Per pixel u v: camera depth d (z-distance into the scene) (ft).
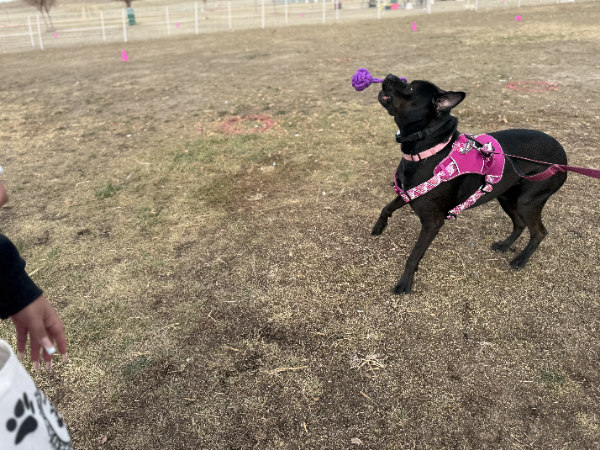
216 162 17.06
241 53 41.34
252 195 14.40
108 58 43.50
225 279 10.46
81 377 8.01
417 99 8.20
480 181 8.87
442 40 41.14
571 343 8.22
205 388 7.68
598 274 9.93
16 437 2.62
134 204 14.24
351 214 12.90
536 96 22.58
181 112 23.82
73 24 90.12
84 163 17.74
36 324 3.24
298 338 8.65
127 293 10.16
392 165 15.85
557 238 11.28
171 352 8.46
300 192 14.39
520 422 6.82
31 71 38.63
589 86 23.70
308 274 10.47
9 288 3.08
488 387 7.43
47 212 14.01
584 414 6.89
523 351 8.11
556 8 60.23
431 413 7.04
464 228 11.95
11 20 105.40
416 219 12.46
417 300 9.48
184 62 38.40
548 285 9.71
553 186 9.26
